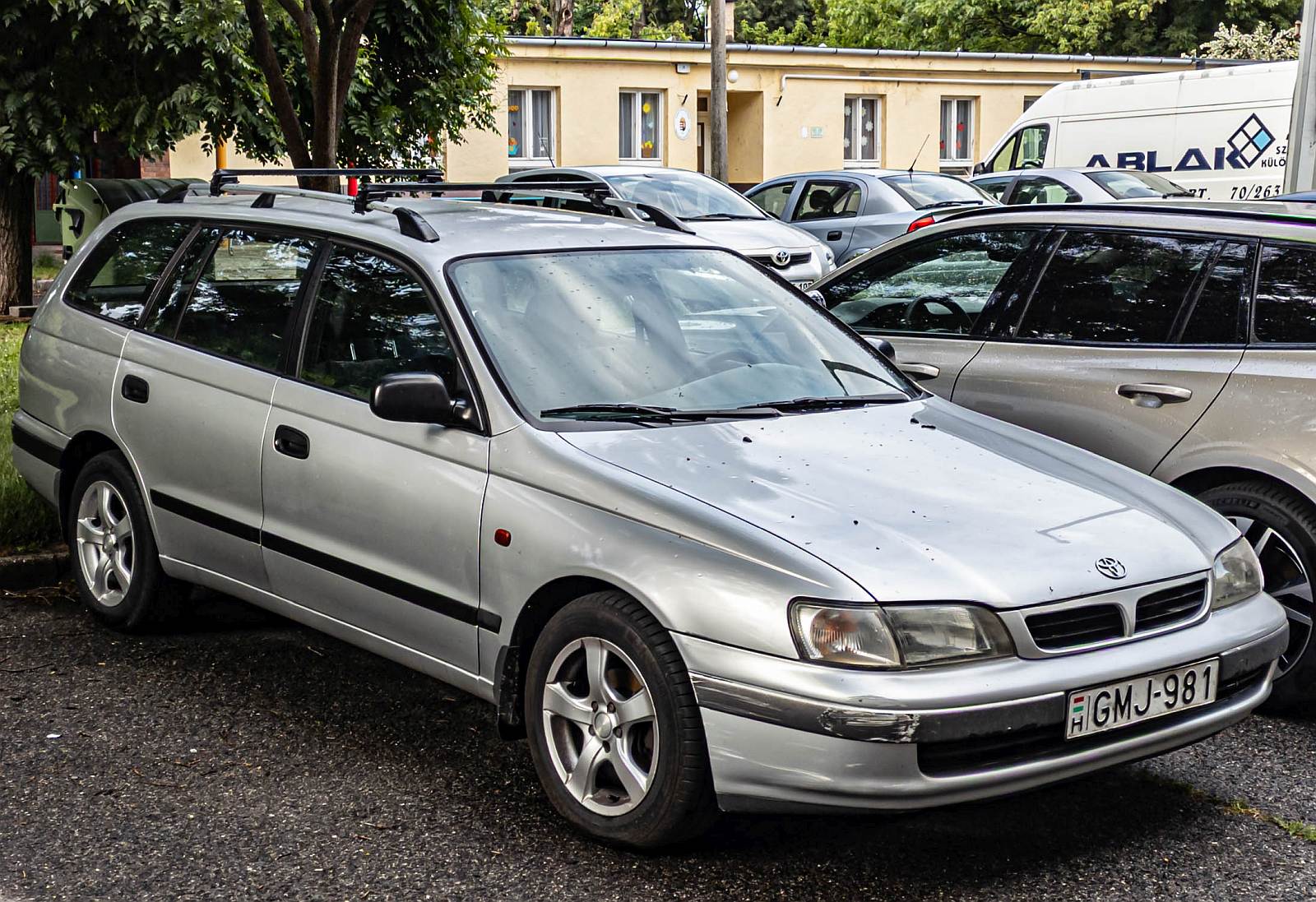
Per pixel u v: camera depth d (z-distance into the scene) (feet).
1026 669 11.34
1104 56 116.47
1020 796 12.55
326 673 17.01
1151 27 126.72
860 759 10.92
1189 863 12.44
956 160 111.55
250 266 16.83
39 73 49.03
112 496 18.19
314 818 13.02
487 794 13.64
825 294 21.34
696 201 48.80
